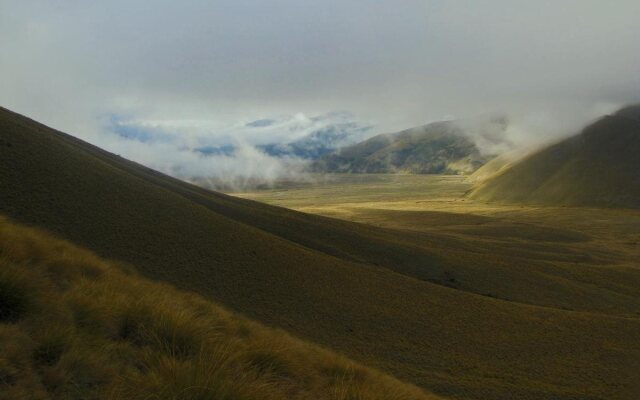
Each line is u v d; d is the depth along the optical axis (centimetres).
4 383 768
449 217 19812
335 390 1261
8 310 993
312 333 4194
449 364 4069
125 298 1363
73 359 880
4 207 4034
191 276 4491
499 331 5181
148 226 5131
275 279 5191
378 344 4309
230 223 6378
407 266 8056
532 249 12594
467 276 8075
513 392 3503
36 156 5197
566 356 4641
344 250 7994
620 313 7375
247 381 891
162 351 1034
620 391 3784
